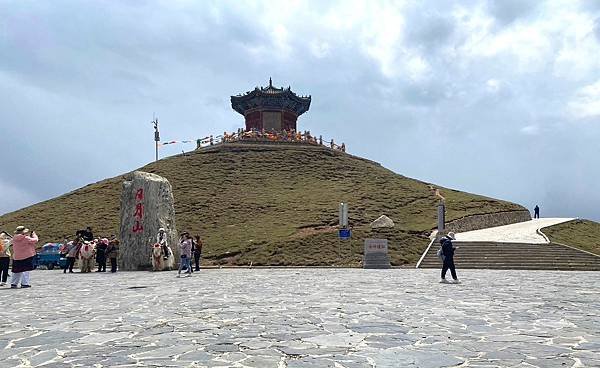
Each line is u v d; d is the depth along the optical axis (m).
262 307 13.66
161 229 33.34
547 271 30.92
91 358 7.74
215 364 7.33
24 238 20.59
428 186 67.19
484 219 52.34
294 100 84.25
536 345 8.57
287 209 53.56
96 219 52.84
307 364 7.30
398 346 8.52
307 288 19.50
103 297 16.52
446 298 15.76
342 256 38.94
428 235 43.84
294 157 73.75
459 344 8.66
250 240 43.81
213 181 64.38
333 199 56.94
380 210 53.06
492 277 25.58
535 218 63.91
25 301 15.50
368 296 16.44
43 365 7.32
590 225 56.56
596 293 17.36
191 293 17.69
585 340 9.01
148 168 71.00
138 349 8.36
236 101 84.94
